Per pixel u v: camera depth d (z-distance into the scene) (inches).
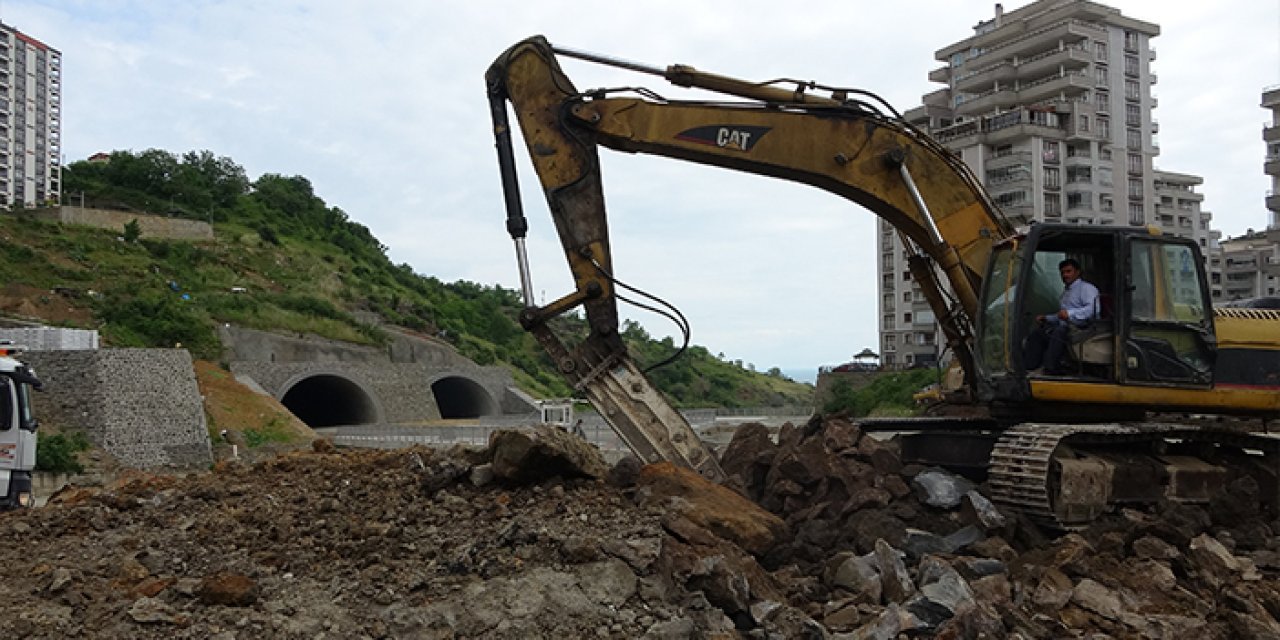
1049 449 323.9
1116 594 270.8
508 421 1974.7
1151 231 354.9
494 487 324.5
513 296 3924.7
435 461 363.9
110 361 1253.7
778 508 361.1
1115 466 343.9
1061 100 2290.8
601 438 1296.8
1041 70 2358.5
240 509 324.5
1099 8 2348.7
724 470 403.5
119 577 257.9
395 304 2930.6
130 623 225.3
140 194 3107.8
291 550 280.4
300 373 1985.7
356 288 2918.3
